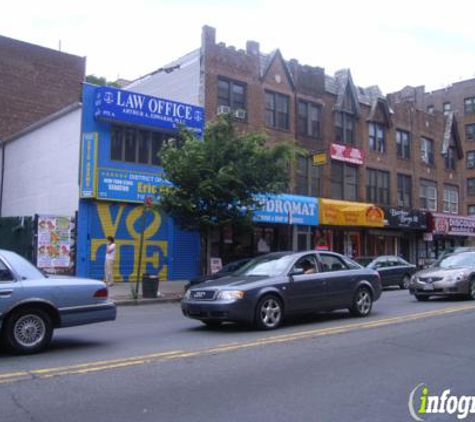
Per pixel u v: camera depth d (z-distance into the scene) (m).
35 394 5.81
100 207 20.47
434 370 7.00
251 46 26.30
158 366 7.11
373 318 11.70
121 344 8.69
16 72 30.92
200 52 24.41
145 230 21.66
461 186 40.91
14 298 7.67
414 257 35.53
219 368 7.02
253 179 17.98
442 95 66.69
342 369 7.02
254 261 11.52
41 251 18.98
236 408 5.39
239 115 24.95
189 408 5.38
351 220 28.61
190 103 24.73
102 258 20.39
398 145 35.09
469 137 63.84
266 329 10.10
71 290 8.23
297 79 28.27
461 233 37.91
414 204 35.69
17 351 7.74
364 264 21.38
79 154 20.56
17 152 26.08
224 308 9.70
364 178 31.72
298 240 27.75
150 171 21.80
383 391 6.05
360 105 32.00
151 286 16.59
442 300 15.79
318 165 28.06
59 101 32.56
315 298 10.97
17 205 25.66
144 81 28.53
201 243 23.48
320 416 5.18
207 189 17.08
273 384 6.29
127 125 21.28
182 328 10.52
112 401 5.59
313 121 29.09
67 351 8.09
